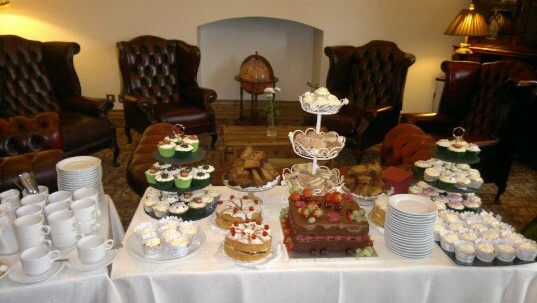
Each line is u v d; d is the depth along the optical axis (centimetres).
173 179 177
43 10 468
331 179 191
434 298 154
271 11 494
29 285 134
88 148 371
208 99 425
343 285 148
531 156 430
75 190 177
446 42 521
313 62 574
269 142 347
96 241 146
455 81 365
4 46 374
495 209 338
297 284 146
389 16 507
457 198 187
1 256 147
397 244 152
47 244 152
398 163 258
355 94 457
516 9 429
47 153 235
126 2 475
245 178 182
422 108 553
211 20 492
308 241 152
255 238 145
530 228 197
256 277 144
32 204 161
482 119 350
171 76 459
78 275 138
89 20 478
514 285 151
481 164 323
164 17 485
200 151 200
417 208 156
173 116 407
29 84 387
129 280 139
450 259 153
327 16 502
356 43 516
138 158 271
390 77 431
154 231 156
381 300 152
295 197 166
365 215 165
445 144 199
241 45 569
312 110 182
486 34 425
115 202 329
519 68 328
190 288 143
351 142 407
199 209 172
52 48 391
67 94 400
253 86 508
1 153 263
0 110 371
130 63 436
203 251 153
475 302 154
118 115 518
